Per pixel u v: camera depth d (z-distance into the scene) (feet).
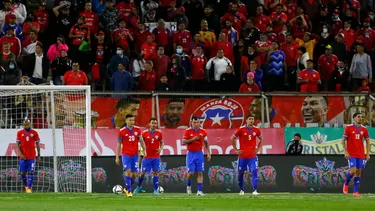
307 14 362.53
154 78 297.74
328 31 345.92
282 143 281.13
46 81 296.51
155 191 250.57
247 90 292.81
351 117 282.36
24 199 195.31
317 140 282.36
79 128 272.31
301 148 281.95
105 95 272.51
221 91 299.79
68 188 271.08
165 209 158.40
